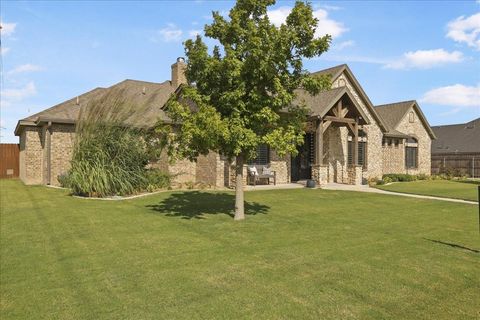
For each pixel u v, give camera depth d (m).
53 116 19.23
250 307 4.64
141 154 15.58
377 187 19.67
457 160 35.94
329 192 16.61
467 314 4.49
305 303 4.75
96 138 14.90
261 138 9.19
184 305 4.70
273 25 9.13
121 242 7.66
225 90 9.50
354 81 23.84
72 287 5.29
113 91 17.34
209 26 9.87
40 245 7.48
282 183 20.91
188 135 8.76
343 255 6.77
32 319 4.37
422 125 30.72
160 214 10.73
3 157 26.44
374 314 4.48
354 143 20.94
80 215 10.56
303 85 10.02
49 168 19.28
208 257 6.62
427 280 5.59
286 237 8.11
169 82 25.53
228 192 15.77
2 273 5.87
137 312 4.51
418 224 9.82
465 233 8.79
